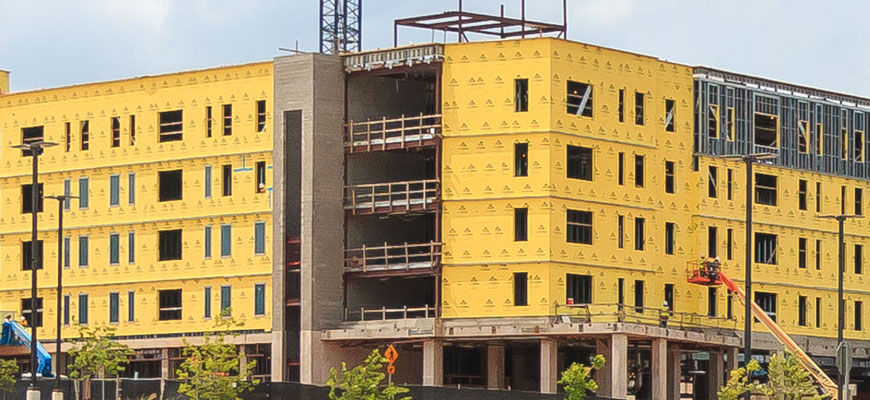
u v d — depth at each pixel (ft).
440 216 354.13
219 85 373.20
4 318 383.24
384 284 368.07
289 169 363.35
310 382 354.54
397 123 369.71
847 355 265.75
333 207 360.69
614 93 357.82
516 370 376.48
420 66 356.38
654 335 343.87
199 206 374.84
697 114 375.66
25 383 348.18
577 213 350.64
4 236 400.47
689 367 395.14
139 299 382.01
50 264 394.73
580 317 346.54
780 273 390.42
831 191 403.13
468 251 351.05
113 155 386.52
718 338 363.15
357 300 363.35
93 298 388.78
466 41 377.50
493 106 350.64
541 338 345.31
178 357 371.97
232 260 370.12
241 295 368.48
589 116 353.31
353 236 363.56
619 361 335.47
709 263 366.84
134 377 371.35
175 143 378.32
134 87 384.47
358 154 364.79
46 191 395.96
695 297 372.79
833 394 350.02
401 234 370.94
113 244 386.73
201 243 374.63
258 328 365.40
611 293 354.33
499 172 349.61
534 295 345.10
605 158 355.15
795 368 318.04
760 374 370.32
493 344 359.25
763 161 389.39
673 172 370.73
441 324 349.82
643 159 363.15
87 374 344.69
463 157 352.49
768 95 390.63
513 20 383.04
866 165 411.34
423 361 352.49
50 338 393.09
